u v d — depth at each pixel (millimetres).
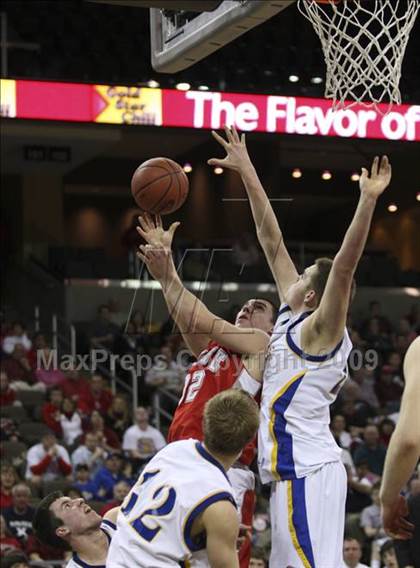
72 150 19391
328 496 4270
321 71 21375
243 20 4680
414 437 3221
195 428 4602
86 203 26031
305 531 4223
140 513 3734
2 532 9922
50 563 9125
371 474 12203
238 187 21109
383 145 18391
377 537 10828
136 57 21734
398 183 22328
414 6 5258
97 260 21219
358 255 4117
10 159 19828
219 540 3617
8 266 21016
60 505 4789
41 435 13180
